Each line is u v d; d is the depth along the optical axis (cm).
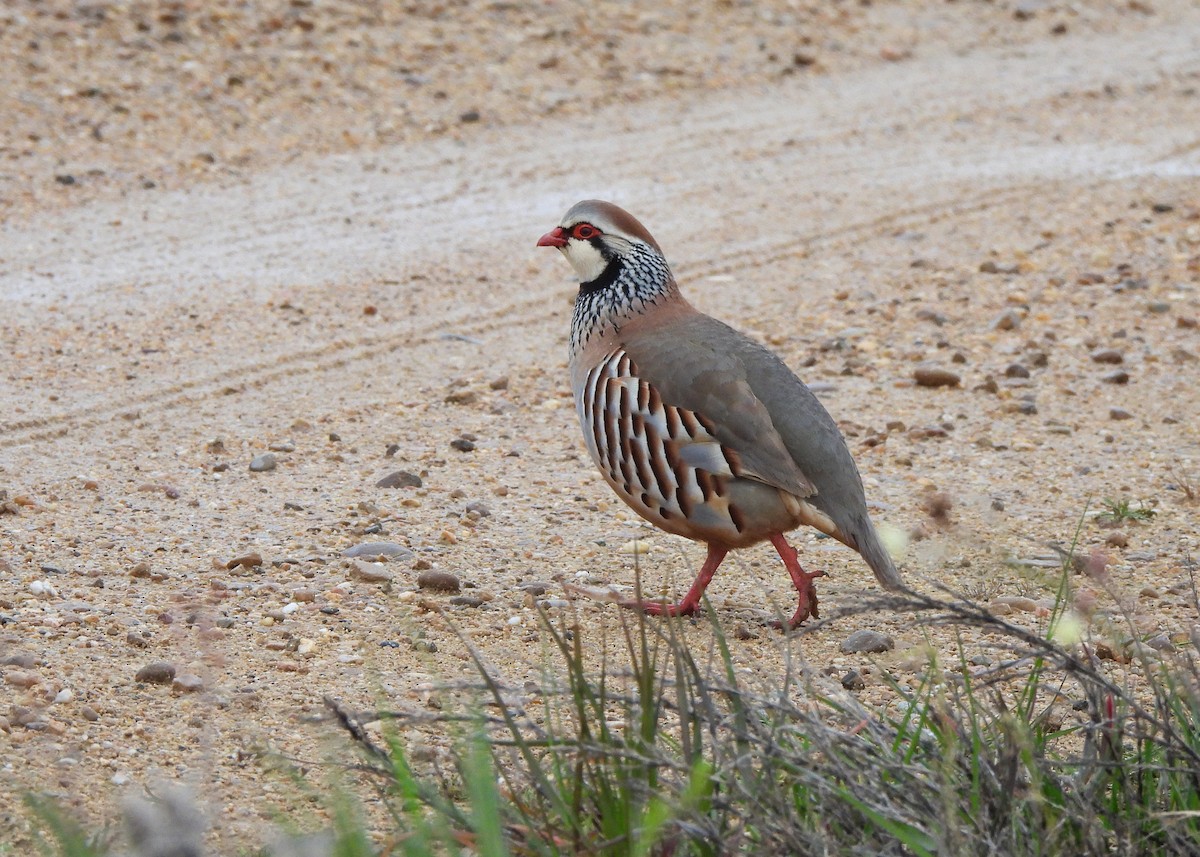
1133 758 793
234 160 2319
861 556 1108
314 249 2002
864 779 726
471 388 1587
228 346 1673
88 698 905
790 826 686
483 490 1335
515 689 832
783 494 1005
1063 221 2234
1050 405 1591
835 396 1608
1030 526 1280
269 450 1404
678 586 1149
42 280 1831
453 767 847
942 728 767
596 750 698
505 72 2792
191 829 686
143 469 1341
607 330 1095
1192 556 1214
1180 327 1822
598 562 1187
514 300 1878
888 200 2314
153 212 2095
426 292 1881
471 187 2289
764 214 2231
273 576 1121
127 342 1662
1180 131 2738
